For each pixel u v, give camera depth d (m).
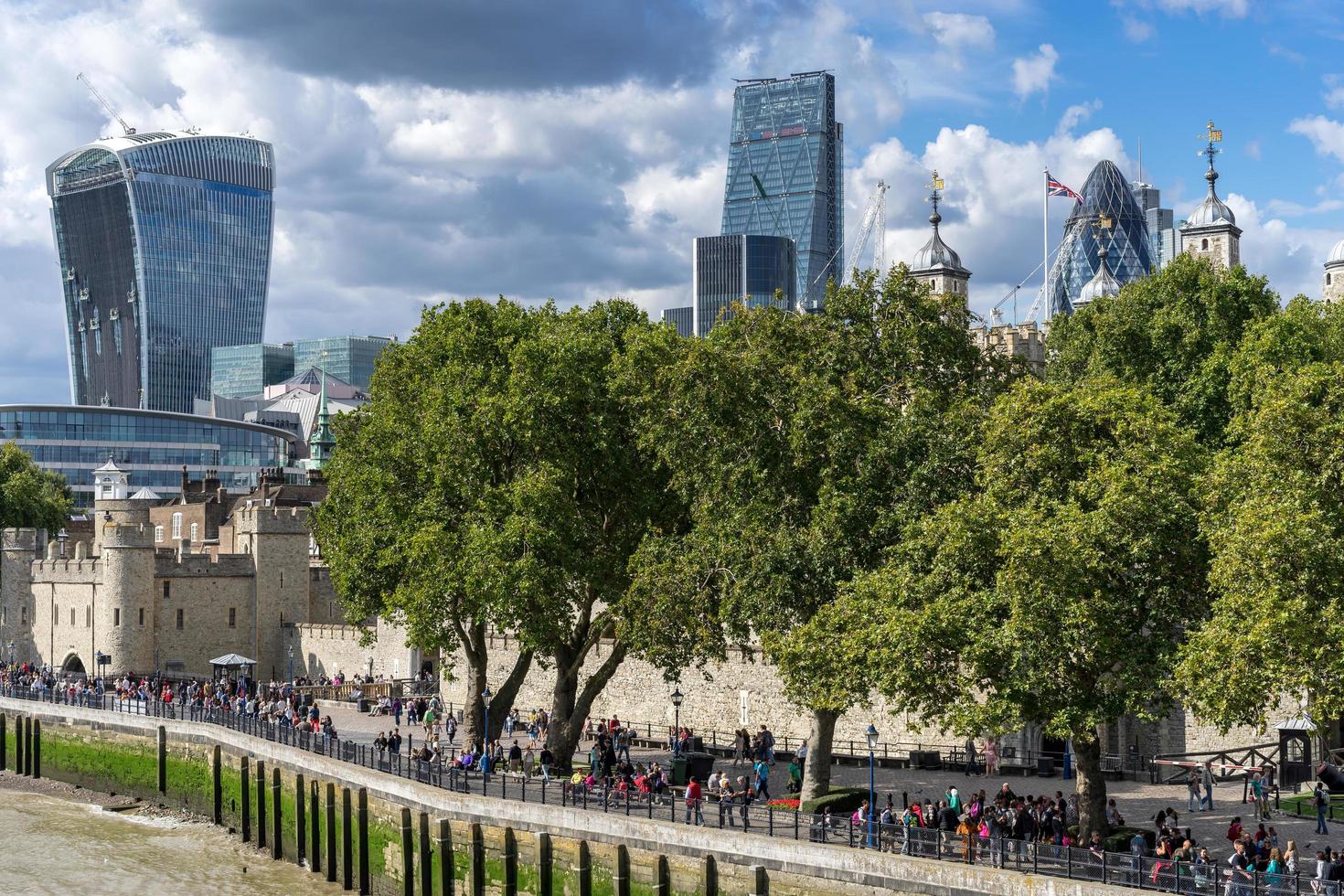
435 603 67.94
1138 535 47.00
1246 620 43.78
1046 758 67.19
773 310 63.59
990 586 49.81
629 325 75.44
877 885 46.34
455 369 71.75
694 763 67.44
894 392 62.25
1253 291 82.19
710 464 61.66
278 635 126.56
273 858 72.69
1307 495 45.41
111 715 92.50
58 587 129.12
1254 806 57.88
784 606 56.97
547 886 55.25
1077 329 89.06
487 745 66.25
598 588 69.12
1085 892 42.12
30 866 70.94
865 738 75.12
